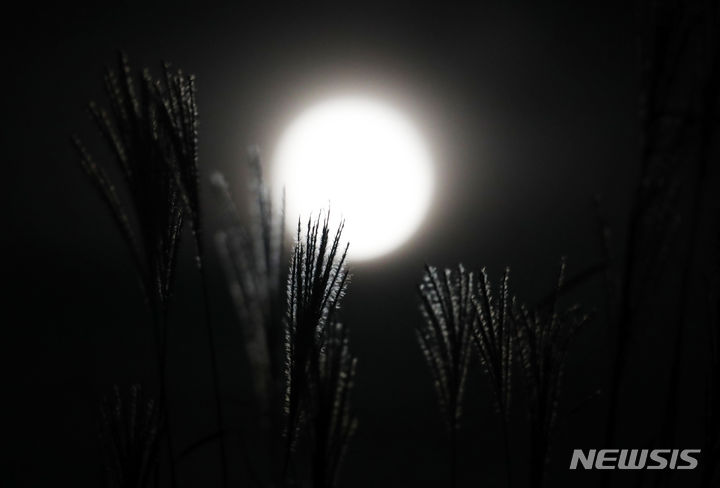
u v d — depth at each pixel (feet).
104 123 8.15
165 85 8.14
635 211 7.91
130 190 8.12
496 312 8.06
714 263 7.98
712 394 7.98
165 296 8.17
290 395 7.59
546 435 8.01
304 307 7.54
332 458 7.74
